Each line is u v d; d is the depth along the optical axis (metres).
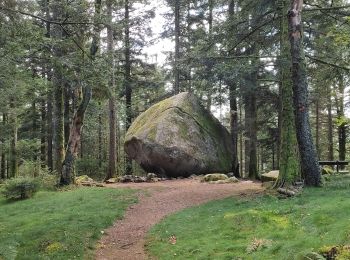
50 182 19.58
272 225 9.62
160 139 22.55
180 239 10.02
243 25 17.42
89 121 32.34
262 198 13.12
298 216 9.82
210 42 17.77
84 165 34.66
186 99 24.94
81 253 9.32
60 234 10.46
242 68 16.03
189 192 16.84
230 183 19.55
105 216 12.67
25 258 8.74
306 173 13.74
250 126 25.02
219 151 24.20
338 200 10.44
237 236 9.40
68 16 12.05
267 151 39.53
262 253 7.80
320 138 37.62
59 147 20.89
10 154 27.53
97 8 13.41
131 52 33.47
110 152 25.77
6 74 11.77
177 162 22.47
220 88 21.08
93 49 17.53
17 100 20.84
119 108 31.55
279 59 14.72
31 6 11.88
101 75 12.85
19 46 10.99
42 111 33.50
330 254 6.54
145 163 23.89
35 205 14.98
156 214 13.33
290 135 14.30
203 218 11.70
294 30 13.81
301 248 7.33
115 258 9.22
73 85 13.21
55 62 11.73
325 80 18.23
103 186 20.12
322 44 17.53
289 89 14.55
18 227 11.61
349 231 7.27
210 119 25.41
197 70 17.97
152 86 34.72
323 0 16.69
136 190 17.67
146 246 9.96
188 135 23.09
